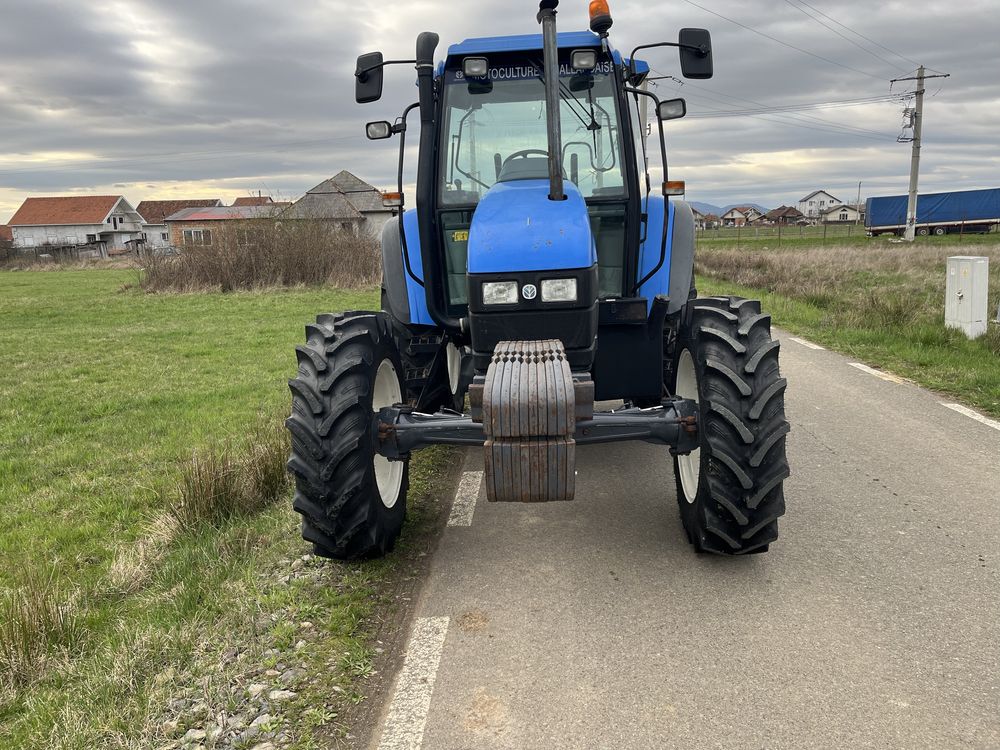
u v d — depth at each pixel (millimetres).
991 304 11336
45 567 4168
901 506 4441
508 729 2590
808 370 8477
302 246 24188
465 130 4527
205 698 2789
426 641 3152
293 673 2938
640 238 4574
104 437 7012
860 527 4164
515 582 3666
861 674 2816
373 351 3838
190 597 3596
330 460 3559
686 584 3576
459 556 3994
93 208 87312
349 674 2936
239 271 23922
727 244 55031
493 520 4480
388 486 4098
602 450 5875
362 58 4359
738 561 3805
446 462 5621
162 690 2859
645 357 4570
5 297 24641
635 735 2535
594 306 3719
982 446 5523
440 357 5527
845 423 6273
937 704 2631
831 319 11883
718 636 3111
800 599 3395
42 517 5023
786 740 2480
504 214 3818
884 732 2500
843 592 3443
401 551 4074
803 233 79250
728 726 2561
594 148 4480
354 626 3273
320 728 2627
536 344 3535
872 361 8922
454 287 4637
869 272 21953
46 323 16734
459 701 2752
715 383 3482
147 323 16250
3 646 3223
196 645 3168
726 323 3631
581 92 4465
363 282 23906
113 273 40406
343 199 42031
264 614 3385
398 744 2535
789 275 20297
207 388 9141
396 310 4793
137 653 3111
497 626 3256
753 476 3451
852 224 108062
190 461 5449
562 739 2531
